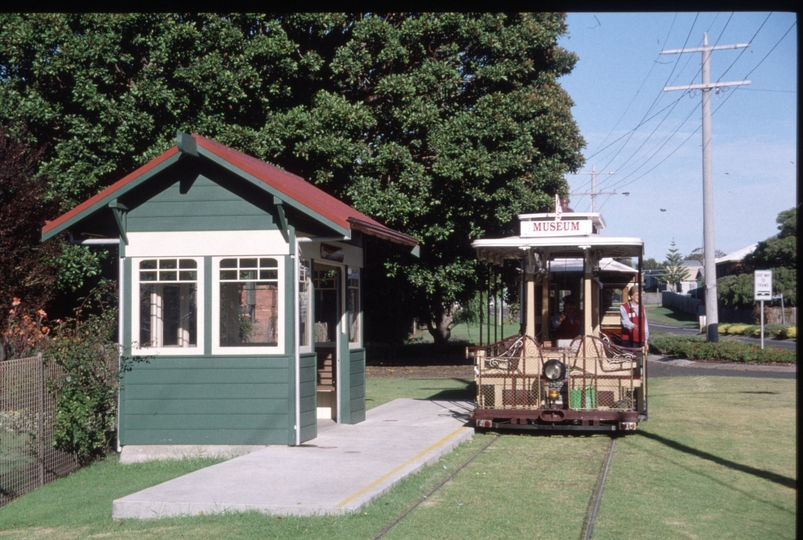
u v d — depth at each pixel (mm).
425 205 25234
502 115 25156
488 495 8750
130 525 7781
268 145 22766
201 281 11797
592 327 14422
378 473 9461
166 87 21797
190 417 11688
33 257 17453
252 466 9922
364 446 11461
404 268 27562
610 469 10234
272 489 8625
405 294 31594
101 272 21141
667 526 7488
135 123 21484
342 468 9781
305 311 12234
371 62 24672
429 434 12625
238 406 11633
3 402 9430
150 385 11758
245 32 23625
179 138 11039
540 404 13094
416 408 16484
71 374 10859
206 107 22438
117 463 11508
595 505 8258
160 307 11945
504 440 12703
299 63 23938
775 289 64812
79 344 11125
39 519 8375
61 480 10453
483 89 26688
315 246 12500
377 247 27297
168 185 11930
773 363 28359
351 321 14305
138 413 11758
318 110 23141
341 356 13891
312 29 24625
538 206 27047
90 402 11039
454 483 9414
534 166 27484
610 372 12922
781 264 67438
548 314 14969
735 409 16281
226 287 11820
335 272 14148
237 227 11781
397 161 24547
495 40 25562
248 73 22547
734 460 10836
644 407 13734
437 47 25875
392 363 32656
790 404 17078
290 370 11578
